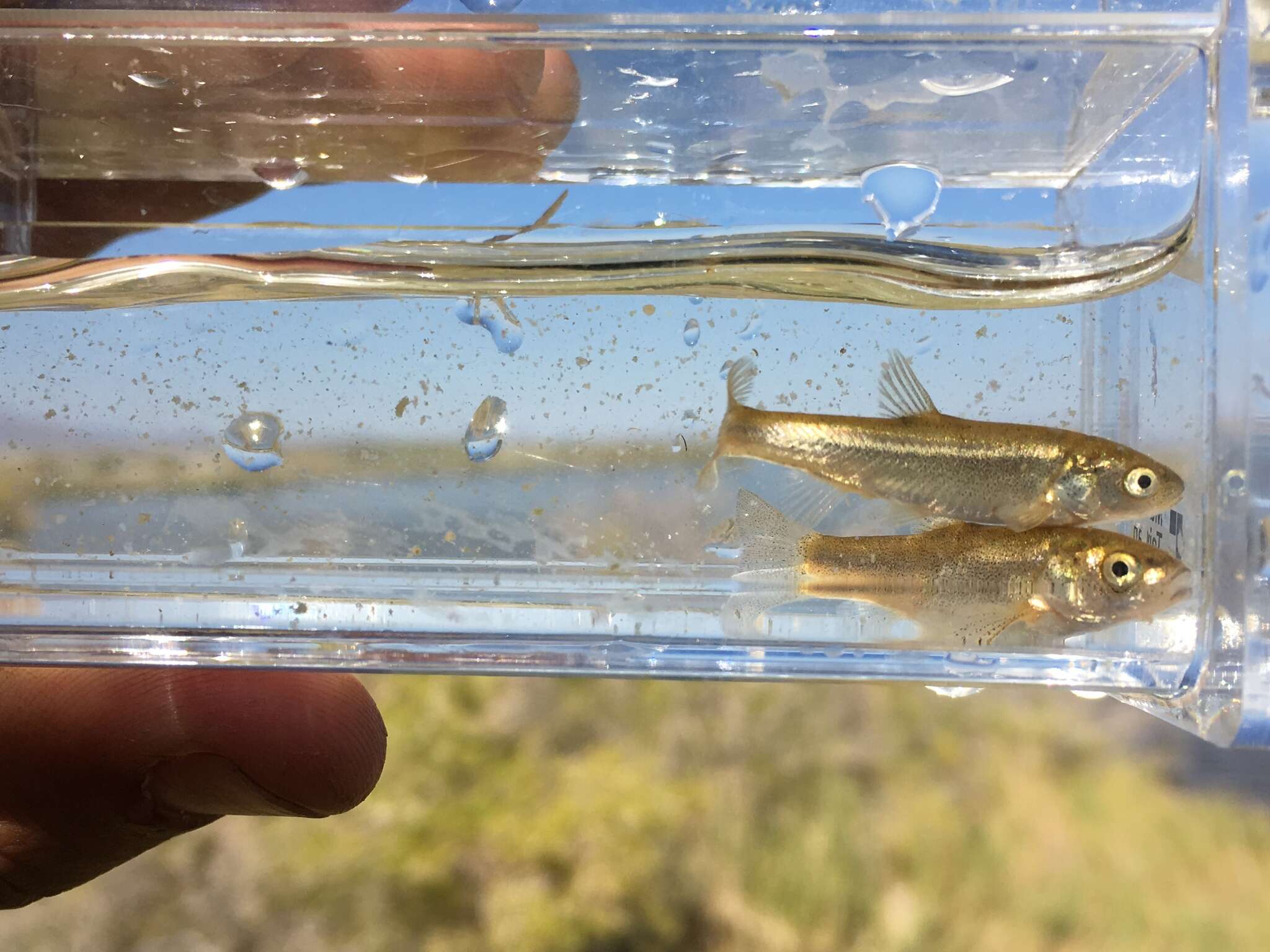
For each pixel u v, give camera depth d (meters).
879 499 0.13
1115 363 0.13
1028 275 0.13
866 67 0.12
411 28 0.12
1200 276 0.12
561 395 0.13
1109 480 0.12
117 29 0.12
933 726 0.54
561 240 0.13
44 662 0.14
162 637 0.14
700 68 0.13
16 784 0.16
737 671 0.14
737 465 0.13
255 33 0.12
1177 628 0.12
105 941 0.45
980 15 0.12
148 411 0.13
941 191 0.13
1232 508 0.11
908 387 0.13
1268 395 0.12
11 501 0.13
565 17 0.12
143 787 0.16
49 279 0.13
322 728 0.16
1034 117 0.13
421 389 0.13
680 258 0.13
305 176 0.14
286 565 0.14
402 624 0.14
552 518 0.13
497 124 0.13
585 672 0.14
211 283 0.13
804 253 0.13
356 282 0.13
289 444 0.13
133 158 0.13
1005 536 0.13
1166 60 0.12
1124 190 0.13
